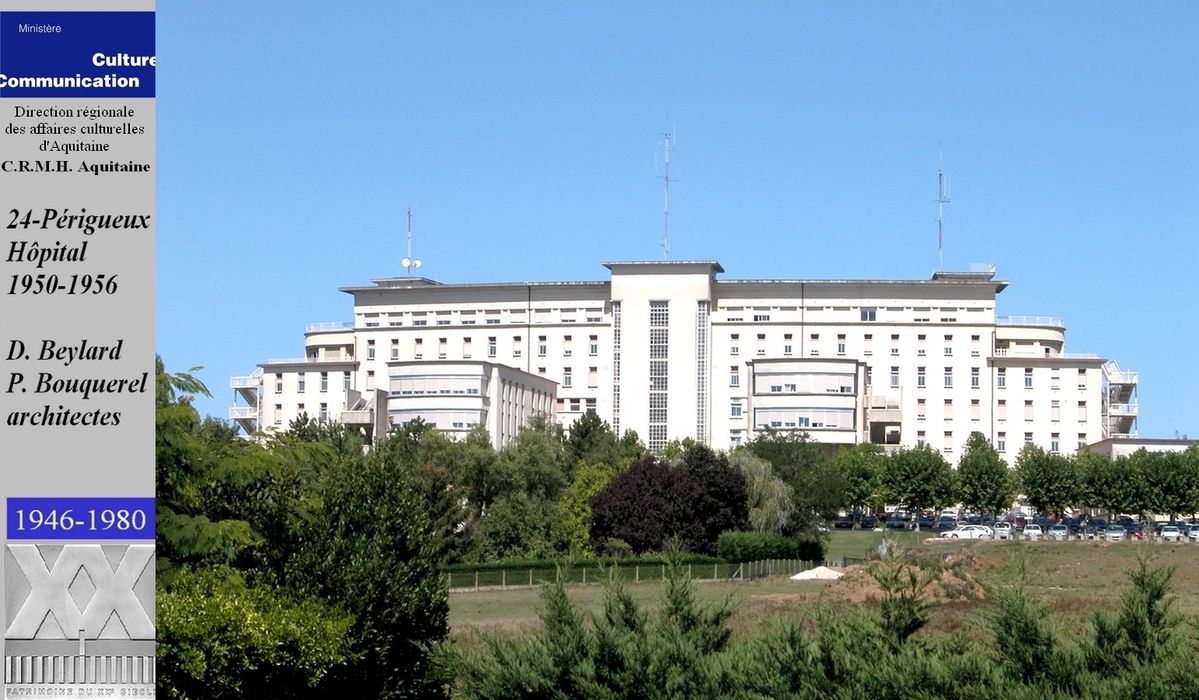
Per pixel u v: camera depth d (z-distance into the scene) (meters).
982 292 188.75
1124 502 152.62
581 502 106.25
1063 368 186.62
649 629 27.67
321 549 36.12
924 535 145.38
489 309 195.88
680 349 188.88
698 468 109.31
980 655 25.25
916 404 188.00
